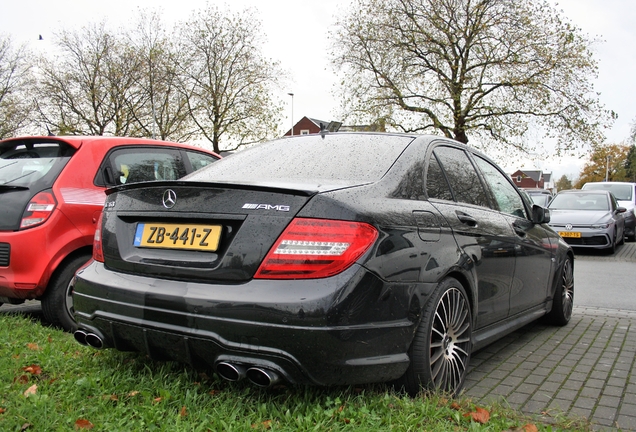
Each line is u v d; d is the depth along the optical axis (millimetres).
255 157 3730
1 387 2971
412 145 3434
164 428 2486
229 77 35344
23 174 4672
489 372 3836
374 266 2594
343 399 2828
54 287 4438
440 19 28578
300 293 2455
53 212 4434
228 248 2621
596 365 4031
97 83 34781
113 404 2791
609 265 11336
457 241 3277
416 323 2832
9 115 35375
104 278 3008
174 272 2758
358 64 30594
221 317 2523
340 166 3230
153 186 2959
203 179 3484
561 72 27906
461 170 3854
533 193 19656
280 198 2598
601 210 14242
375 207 2742
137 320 2770
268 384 2473
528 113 28375
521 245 4301
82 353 3607
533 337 4969
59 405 2750
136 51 34062
